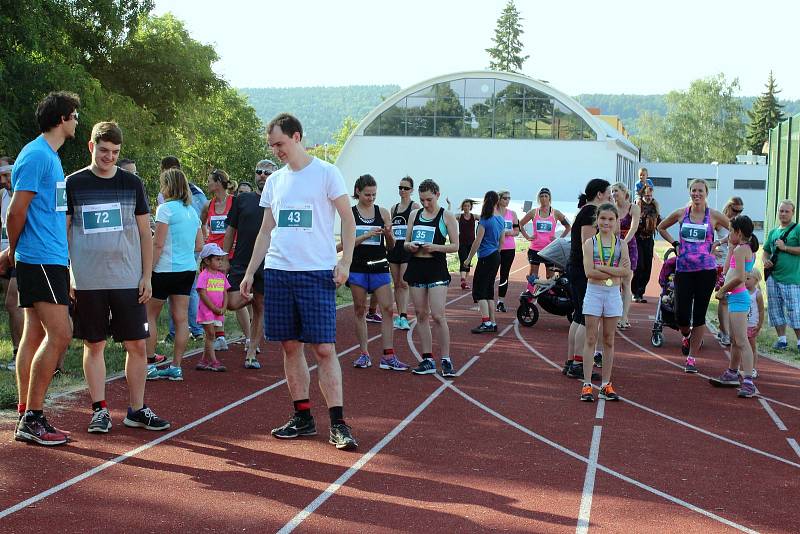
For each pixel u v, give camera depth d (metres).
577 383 9.89
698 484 6.20
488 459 6.67
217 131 66.56
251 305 10.46
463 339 13.05
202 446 6.76
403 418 7.92
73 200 6.80
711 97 97.25
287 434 7.08
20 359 6.82
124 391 8.54
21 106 20.61
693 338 10.76
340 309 16.34
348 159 57.47
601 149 55.00
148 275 7.10
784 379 10.42
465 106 56.22
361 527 5.13
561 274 14.63
